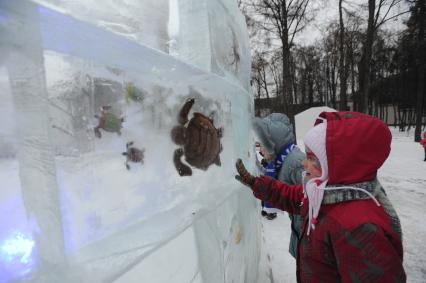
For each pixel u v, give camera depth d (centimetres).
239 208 191
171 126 122
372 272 102
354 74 2698
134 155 101
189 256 116
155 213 106
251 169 243
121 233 90
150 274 96
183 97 131
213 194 147
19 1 60
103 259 81
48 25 67
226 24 191
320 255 121
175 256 108
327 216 118
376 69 2894
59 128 76
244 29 255
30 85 66
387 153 119
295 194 180
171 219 110
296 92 3288
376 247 103
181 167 126
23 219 65
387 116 3822
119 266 84
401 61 2464
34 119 67
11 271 62
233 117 199
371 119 121
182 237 115
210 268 132
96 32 76
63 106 77
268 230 448
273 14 1371
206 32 150
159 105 116
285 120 238
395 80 3019
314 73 3288
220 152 168
